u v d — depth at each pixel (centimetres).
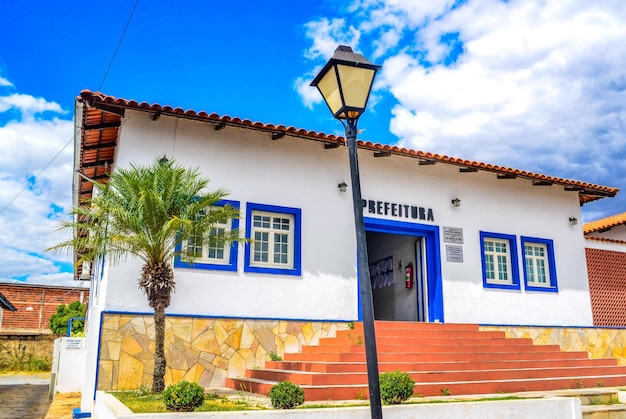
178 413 618
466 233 1451
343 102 609
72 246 966
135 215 914
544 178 1514
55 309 2977
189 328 1084
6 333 2503
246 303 1150
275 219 1240
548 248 1570
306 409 675
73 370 1498
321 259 1252
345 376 896
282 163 1256
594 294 1598
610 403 962
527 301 1486
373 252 1748
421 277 1445
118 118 1120
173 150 1147
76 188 1490
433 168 1449
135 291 1058
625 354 1585
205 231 984
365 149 1320
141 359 1032
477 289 1427
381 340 1122
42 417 1149
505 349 1204
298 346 1177
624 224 1881
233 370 1105
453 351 1138
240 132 1226
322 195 1287
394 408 708
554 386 1074
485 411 767
